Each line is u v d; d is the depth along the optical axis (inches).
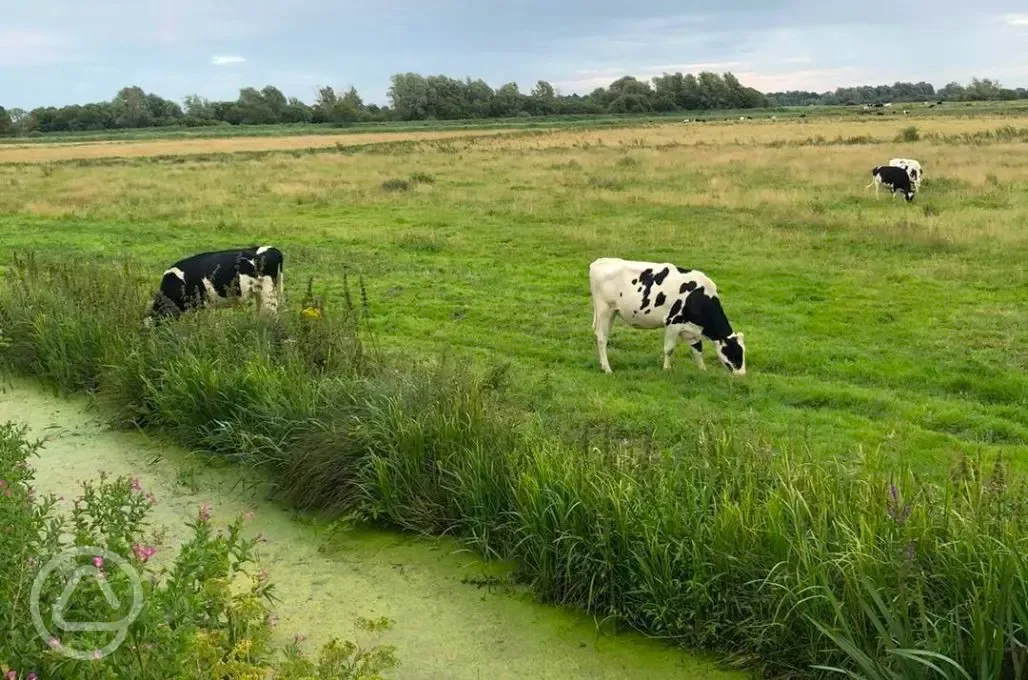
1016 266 570.3
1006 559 159.3
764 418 315.9
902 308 484.1
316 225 822.5
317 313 356.8
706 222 778.2
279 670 158.7
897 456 273.0
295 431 274.1
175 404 308.0
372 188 1093.8
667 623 190.5
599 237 709.3
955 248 634.2
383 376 297.0
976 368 372.2
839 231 712.4
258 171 1446.9
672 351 393.1
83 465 288.7
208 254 402.6
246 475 279.1
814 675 174.1
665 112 5502.0
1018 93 6879.9
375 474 251.3
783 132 2276.1
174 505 261.0
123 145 2876.5
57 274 448.5
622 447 238.2
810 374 382.9
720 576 184.7
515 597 211.2
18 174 1509.6
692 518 197.6
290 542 240.5
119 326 366.6
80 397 355.6
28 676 114.2
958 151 1327.5
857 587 163.6
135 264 574.6
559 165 1389.0
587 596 203.9
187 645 123.3
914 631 163.6
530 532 216.4
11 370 384.8
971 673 152.9
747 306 494.0
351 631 196.5
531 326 467.5
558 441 241.8
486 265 631.2
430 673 182.1
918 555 175.0
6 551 131.3
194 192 1103.6
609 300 387.9
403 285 562.3
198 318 355.6
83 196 1082.7
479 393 275.7
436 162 1560.0
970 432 302.4
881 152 1359.5
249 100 5093.5
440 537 239.8
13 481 170.4
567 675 181.5
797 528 180.1
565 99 5910.4
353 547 237.8
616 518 202.1
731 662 183.5
